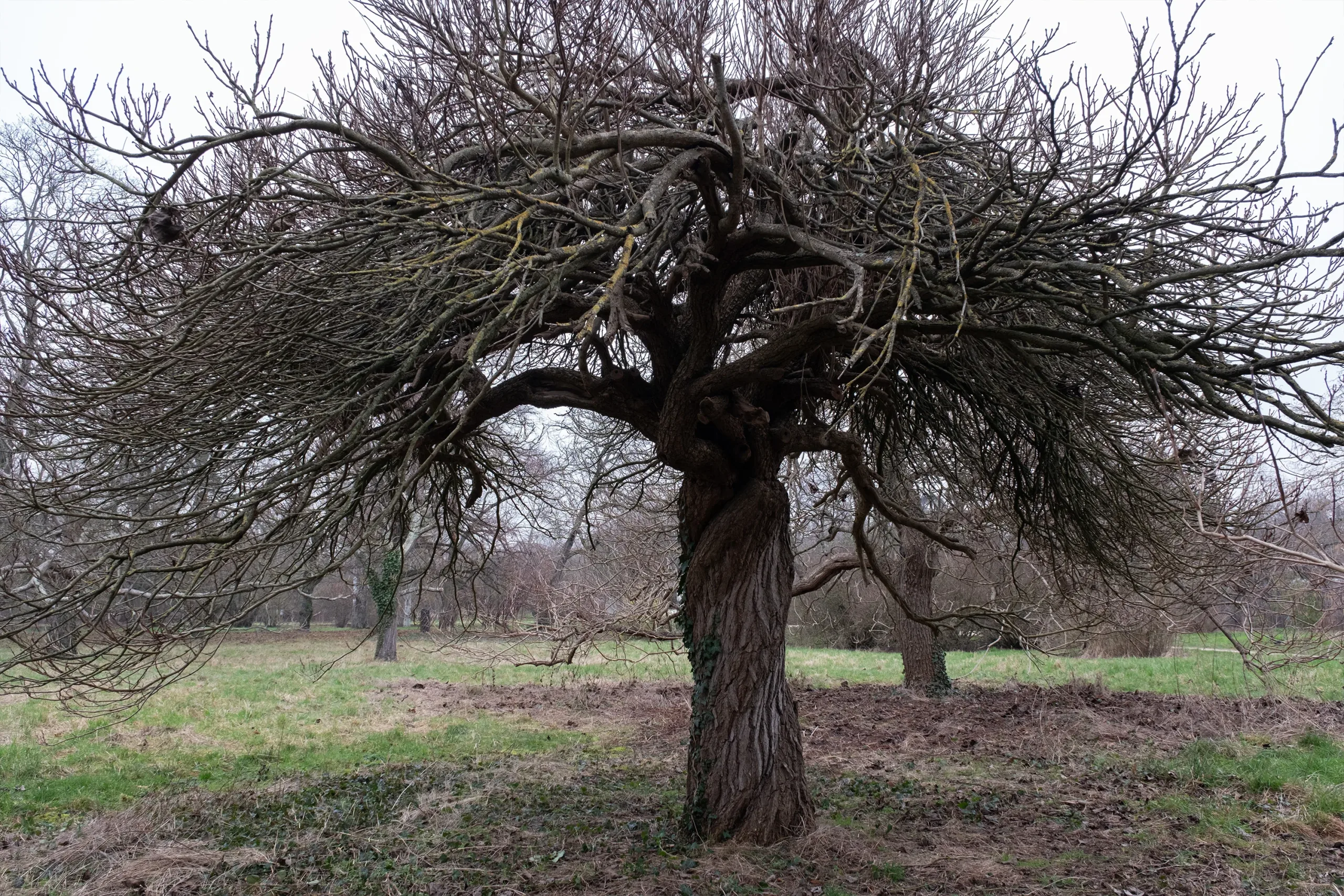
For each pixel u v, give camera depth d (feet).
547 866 24.75
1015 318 26.11
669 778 36.73
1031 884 22.50
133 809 31.27
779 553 26.96
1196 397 20.40
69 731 44.60
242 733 46.57
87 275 21.29
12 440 24.06
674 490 46.68
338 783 36.22
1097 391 29.37
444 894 22.67
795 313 26.89
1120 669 65.77
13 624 20.98
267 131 17.71
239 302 20.90
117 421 21.90
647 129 21.18
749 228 21.84
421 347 20.21
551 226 24.08
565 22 20.68
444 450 28.12
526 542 61.98
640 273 23.36
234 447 22.09
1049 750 40.24
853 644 93.61
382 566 80.53
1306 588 32.53
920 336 26.09
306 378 21.80
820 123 25.31
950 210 19.52
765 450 26.55
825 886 22.35
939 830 27.66
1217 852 25.12
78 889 23.40
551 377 26.89
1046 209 21.67
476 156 22.06
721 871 23.11
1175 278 18.28
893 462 35.63
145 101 18.93
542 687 64.08
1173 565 30.35
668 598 42.86
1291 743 38.19
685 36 22.30
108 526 29.01
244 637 107.96
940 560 59.16
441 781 36.14
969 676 67.46
